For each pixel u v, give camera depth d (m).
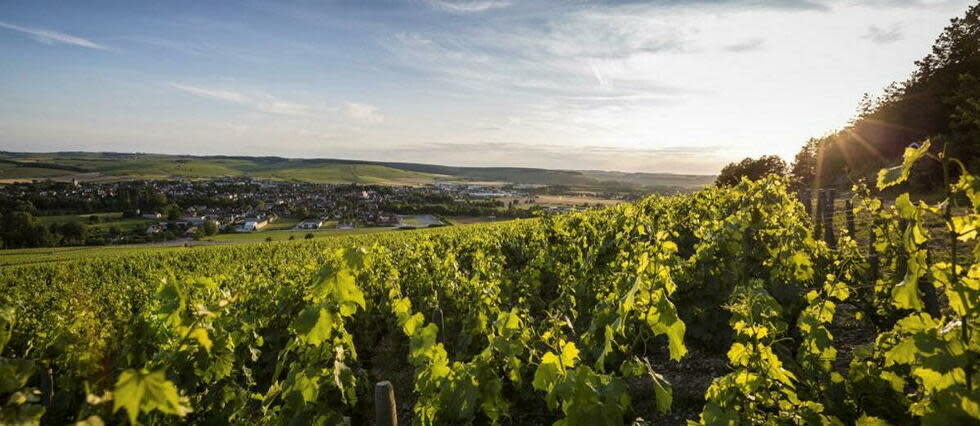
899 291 1.77
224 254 27.72
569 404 2.40
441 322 6.30
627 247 6.62
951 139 21.59
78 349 2.53
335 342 3.67
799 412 2.64
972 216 1.60
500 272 8.87
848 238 6.76
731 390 2.84
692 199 11.97
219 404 3.60
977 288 1.60
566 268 8.24
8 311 1.67
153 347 3.58
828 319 3.52
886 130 31.78
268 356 6.52
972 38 27.42
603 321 3.99
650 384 5.26
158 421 3.18
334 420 3.44
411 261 9.88
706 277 5.93
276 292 7.20
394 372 6.92
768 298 3.76
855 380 2.94
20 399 1.53
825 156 37.91
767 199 7.00
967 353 1.65
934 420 1.70
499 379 3.34
